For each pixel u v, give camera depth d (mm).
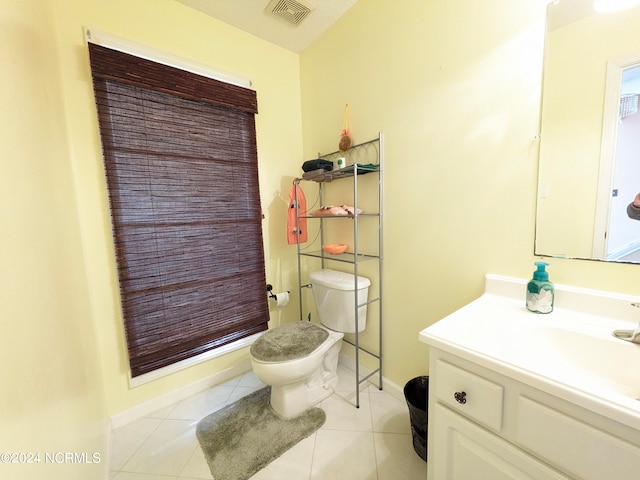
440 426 760
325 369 1617
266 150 1902
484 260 1129
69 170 1135
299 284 1932
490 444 650
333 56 1740
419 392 1367
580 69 852
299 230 1849
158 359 1506
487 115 1073
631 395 628
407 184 1398
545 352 747
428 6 1229
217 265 1692
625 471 467
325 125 1859
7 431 428
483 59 1069
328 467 1149
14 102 613
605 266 843
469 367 683
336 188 1838
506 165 1035
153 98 1410
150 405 1506
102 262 1339
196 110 1557
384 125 1479
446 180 1231
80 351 952
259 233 1871
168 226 1493
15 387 465
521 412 588
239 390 1700
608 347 703
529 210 988
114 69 1267
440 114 1228
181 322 1570
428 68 1255
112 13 1307
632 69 768
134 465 1185
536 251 980
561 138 901
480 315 882
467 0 1098
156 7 1428
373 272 1635
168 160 1475
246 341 1870
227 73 1679
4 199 506
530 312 903
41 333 610
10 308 476
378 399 1567
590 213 863
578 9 845
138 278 1415
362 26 1534
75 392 829
